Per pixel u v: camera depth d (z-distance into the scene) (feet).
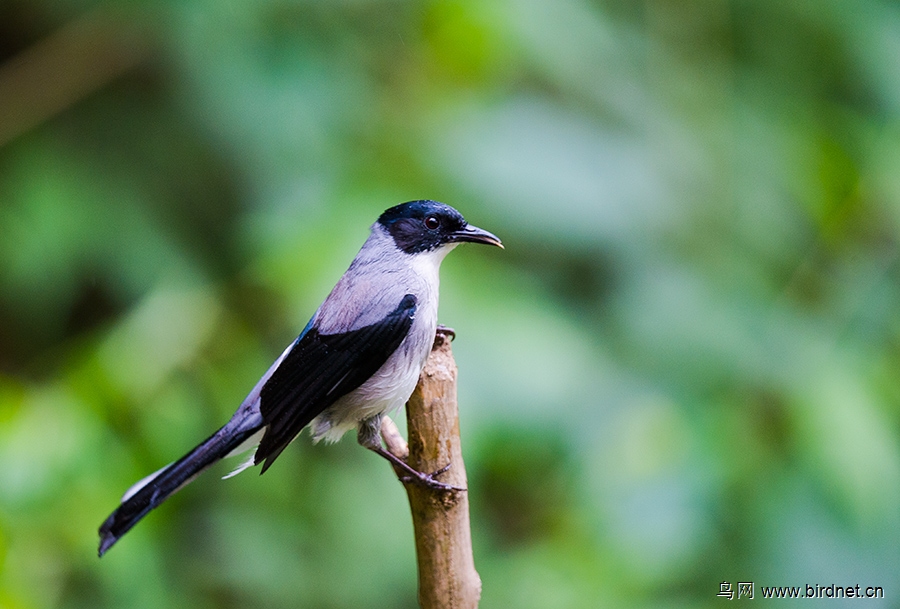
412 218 27.78
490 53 35.58
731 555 30.91
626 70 36.99
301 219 32.89
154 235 37.78
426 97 35.91
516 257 35.17
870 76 38.52
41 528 30.27
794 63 39.04
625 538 31.01
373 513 35.60
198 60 35.70
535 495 36.29
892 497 30.58
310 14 36.65
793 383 32.50
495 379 31.07
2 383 31.91
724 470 31.14
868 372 32.71
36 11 40.32
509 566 34.24
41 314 39.24
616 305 33.99
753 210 36.04
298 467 36.01
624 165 34.73
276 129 35.63
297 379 25.80
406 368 25.85
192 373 33.71
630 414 32.19
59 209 36.78
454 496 22.15
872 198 35.81
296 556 35.70
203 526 36.47
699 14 37.37
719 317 33.58
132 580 32.35
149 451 32.27
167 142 39.55
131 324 33.86
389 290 26.17
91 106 39.50
